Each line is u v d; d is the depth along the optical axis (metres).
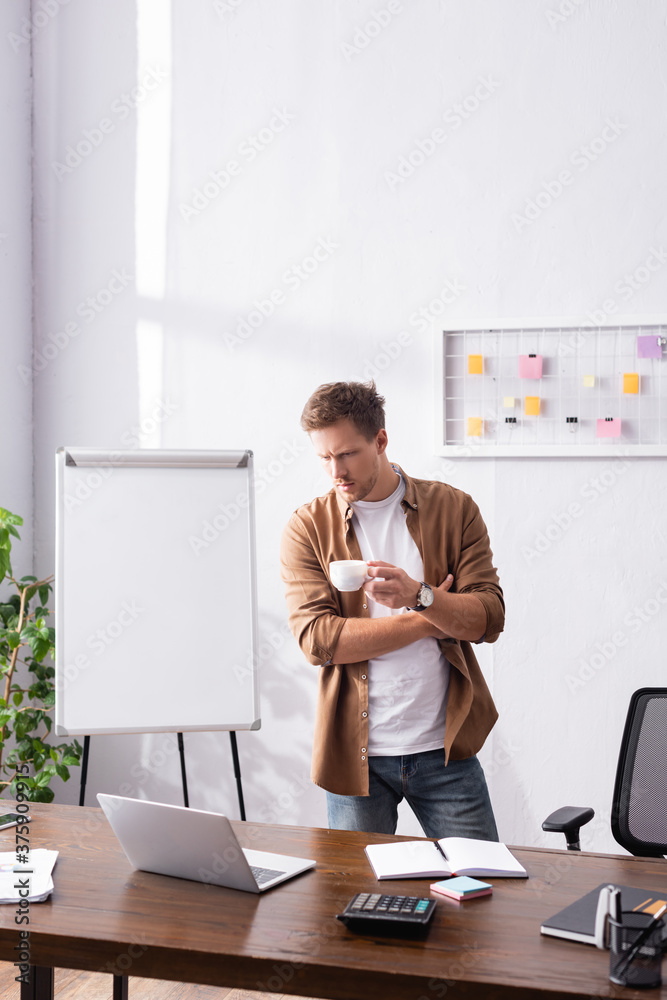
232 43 3.04
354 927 1.18
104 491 2.54
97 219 3.16
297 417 2.99
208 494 2.59
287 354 3.00
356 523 1.95
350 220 2.93
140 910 1.25
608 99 2.73
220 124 3.05
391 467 1.99
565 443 2.77
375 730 1.86
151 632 2.51
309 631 1.85
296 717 2.98
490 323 2.78
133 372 3.13
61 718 2.44
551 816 1.78
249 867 1.29
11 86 3.10
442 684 1.88
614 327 2.72
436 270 2.87
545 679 2.77
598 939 1.12
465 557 1.94
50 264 3.21
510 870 1.38
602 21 2.73
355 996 1.07
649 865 1.44
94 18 3.16
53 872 1.40
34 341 3.22
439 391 2.82
